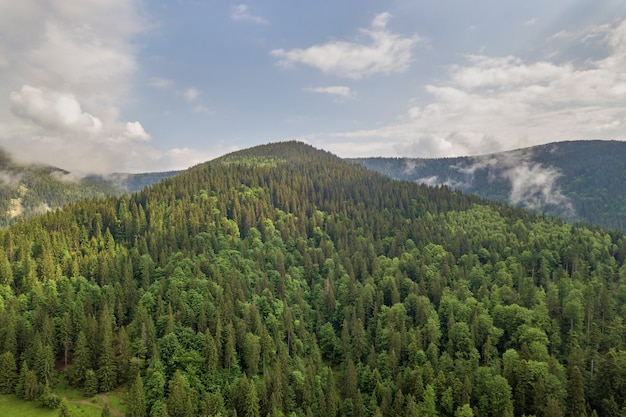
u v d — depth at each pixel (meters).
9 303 122.44
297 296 158.12
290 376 114.06
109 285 135.00
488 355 121.06
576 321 133.38
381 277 176.38
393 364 119.81
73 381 107.69
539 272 175.88
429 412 101.94
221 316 123.81
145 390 101.50
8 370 104.25
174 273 142.25
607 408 98.56
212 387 105.56
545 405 99.88
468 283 167.50
